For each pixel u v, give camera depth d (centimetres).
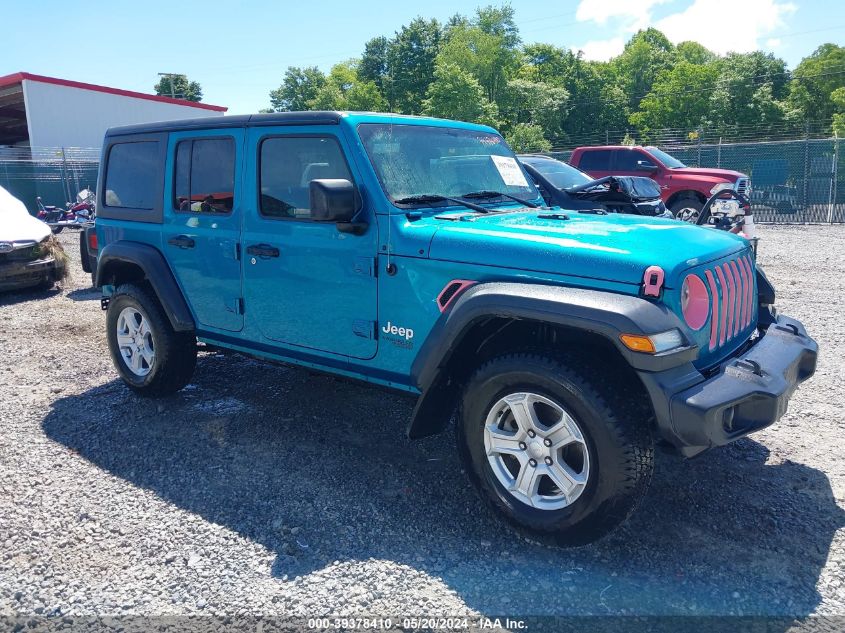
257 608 285
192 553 325
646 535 334
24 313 858
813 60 8225
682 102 7556
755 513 353
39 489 389
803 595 288
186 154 472
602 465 295
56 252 985
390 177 381
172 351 500
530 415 318
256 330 443
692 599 287
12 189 2348
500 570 309
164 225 489
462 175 433
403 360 369
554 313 297
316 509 364
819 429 457
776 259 1191
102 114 2781
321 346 407
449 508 364
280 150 414
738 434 300
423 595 292
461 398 344
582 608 282
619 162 1567
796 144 1956
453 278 342
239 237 437
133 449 443
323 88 8262
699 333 319
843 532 334
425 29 8312
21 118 3350
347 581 302
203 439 456
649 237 335
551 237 331
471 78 6109
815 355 379
